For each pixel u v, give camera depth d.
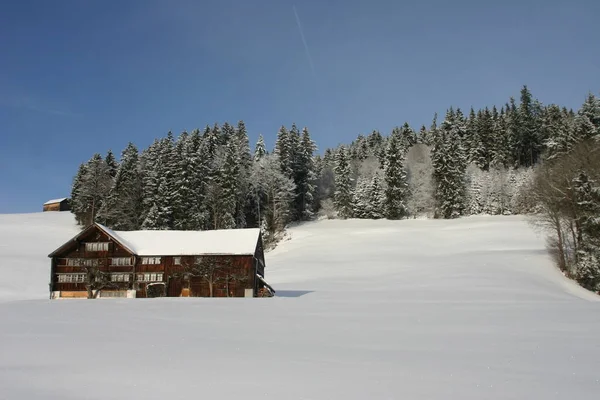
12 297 49.03
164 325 21.89
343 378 11.88
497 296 36.66
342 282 49.75
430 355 14.89
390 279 49.66
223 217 81.31
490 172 105.38
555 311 27.22
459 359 14.27
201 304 32.66
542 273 49.97
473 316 25.06
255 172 92.38
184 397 10.20
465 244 71.25
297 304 32.25
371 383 11.38
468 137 121.50
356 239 79.25
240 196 87.62
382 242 75.81
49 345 16.48
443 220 91.25
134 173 87.94
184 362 13.71
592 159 54.81
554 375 12.25
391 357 14.56
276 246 80.75
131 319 24.03
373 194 101.50
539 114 122.88
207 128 112.38
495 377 12.04
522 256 56.19
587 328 20.73
